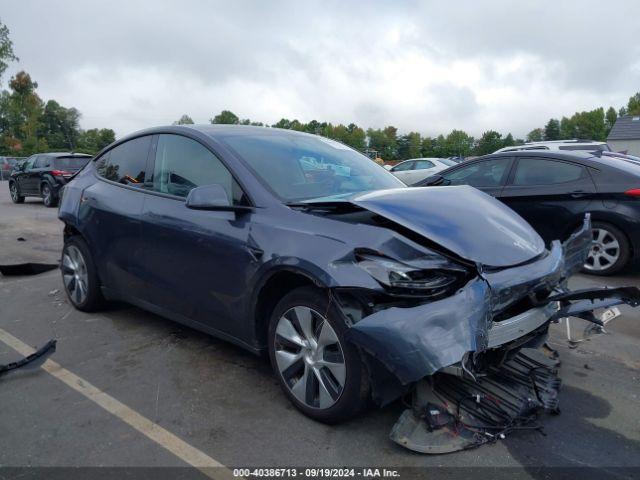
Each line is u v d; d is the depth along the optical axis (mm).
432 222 2795
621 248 5883
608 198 5898
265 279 2971
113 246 4223
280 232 2951
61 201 4910
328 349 2760
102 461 2562
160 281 3797
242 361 3676
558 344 3982
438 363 2270
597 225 6020
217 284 3312
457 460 2520
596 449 2607
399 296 2463
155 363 3658
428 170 16125
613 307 3346
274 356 3025
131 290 4168
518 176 6562
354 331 2422
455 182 7059
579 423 2844
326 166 3840
